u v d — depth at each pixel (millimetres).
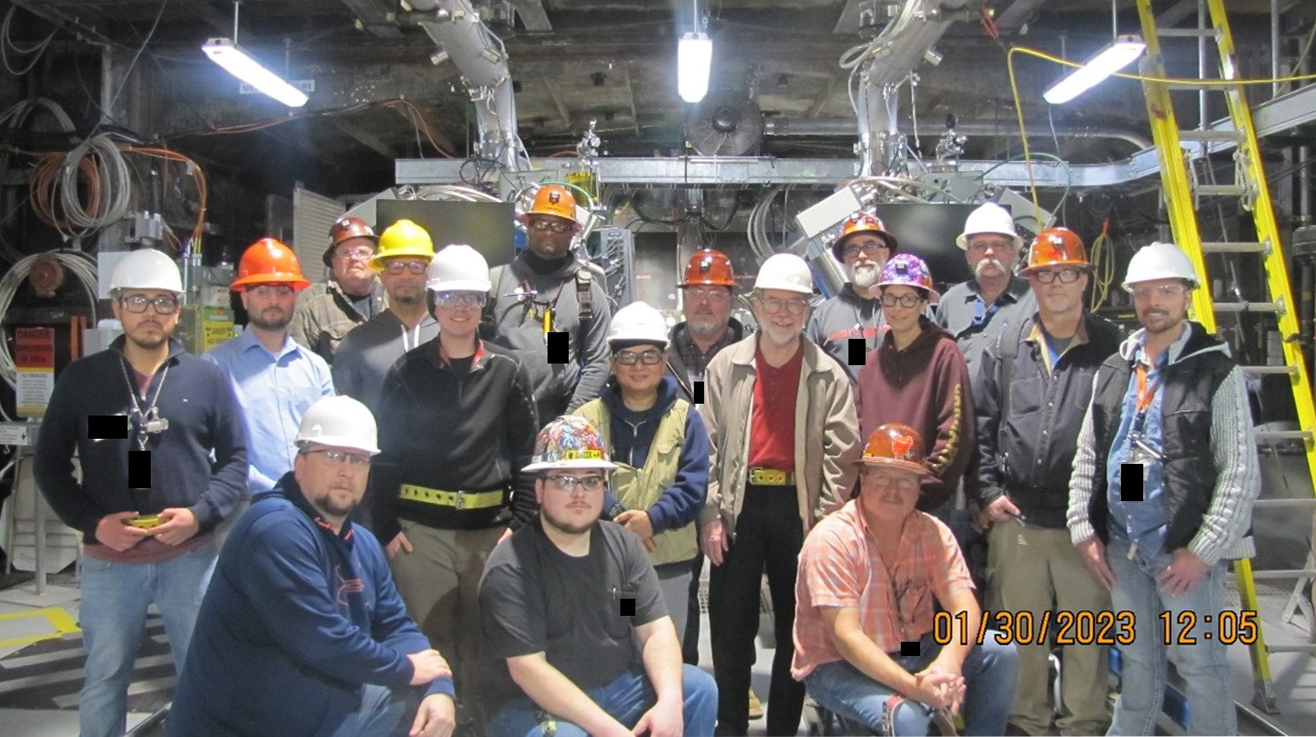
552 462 2352
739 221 8250
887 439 2594
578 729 2281
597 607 2424
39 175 5410
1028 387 2930
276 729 2264
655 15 6223
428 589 2754
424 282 3145
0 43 5598
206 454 2795
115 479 2660
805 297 2984
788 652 3016
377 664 2254
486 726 2443
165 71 6152
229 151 6934
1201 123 4527
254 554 2186
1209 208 5711
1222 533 2512
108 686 2703
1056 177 6152
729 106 6434
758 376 3061
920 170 5359
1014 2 5641
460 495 2752
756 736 3162
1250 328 5461
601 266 5430
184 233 6254
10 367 5328
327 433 2268
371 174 8805
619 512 2822
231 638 2219
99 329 4898
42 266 5277
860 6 5426
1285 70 5457
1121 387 2742
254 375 3088
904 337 3051
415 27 5977
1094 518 2785
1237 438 2531
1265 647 3395
